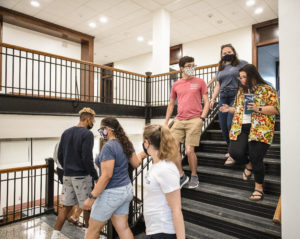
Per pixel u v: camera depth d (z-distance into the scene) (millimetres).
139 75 6137
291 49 1562
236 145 2229
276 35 6992
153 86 6859
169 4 6398
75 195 2508
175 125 2750
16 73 7168
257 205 2232
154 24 6727
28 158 7453
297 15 1540
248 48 7480
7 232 3023
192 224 2434
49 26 7566
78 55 8922
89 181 2496
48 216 3576
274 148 2771
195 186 2676
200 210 2398
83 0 6254
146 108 6258
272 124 2070
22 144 7367
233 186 2660
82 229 3146
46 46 8031
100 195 1897
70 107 4754
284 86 1594
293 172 1556
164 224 1310
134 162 2111
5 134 3883
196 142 2619
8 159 7086
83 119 2553
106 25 7801
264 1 6086
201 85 2646
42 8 6672
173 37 8469
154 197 1346
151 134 1403
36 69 7605
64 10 6789
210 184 2805
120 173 1935
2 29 6836
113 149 1895
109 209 1875
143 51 10430
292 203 1560
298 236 1532
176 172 1325
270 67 9117
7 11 6656
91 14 7035
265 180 2406
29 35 7625
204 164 3209
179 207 1276
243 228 2109
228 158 2830
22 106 4062
